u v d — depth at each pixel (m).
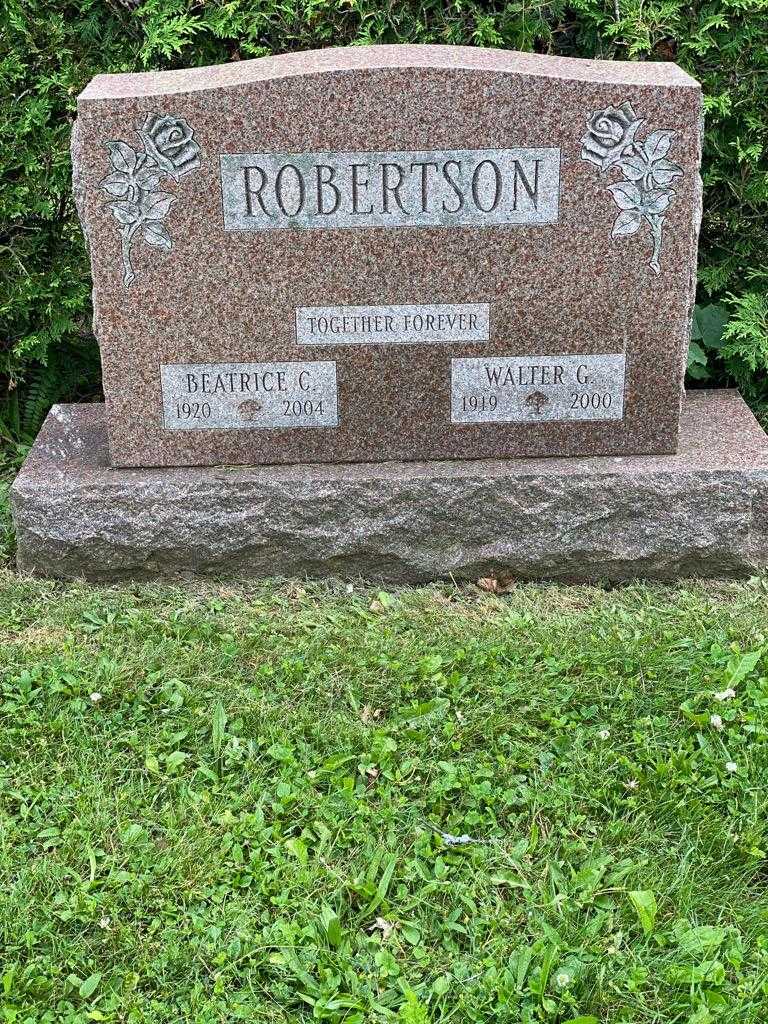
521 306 2.22
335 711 1.97
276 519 2.26
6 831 1.75
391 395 2.27
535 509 2.25
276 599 2.23
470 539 2.27
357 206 2.17
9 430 2.72
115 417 2.27
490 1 2.49
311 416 2.28
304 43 2.51
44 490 2.24
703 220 2.59
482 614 2.21
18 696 1.97
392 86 2.11
